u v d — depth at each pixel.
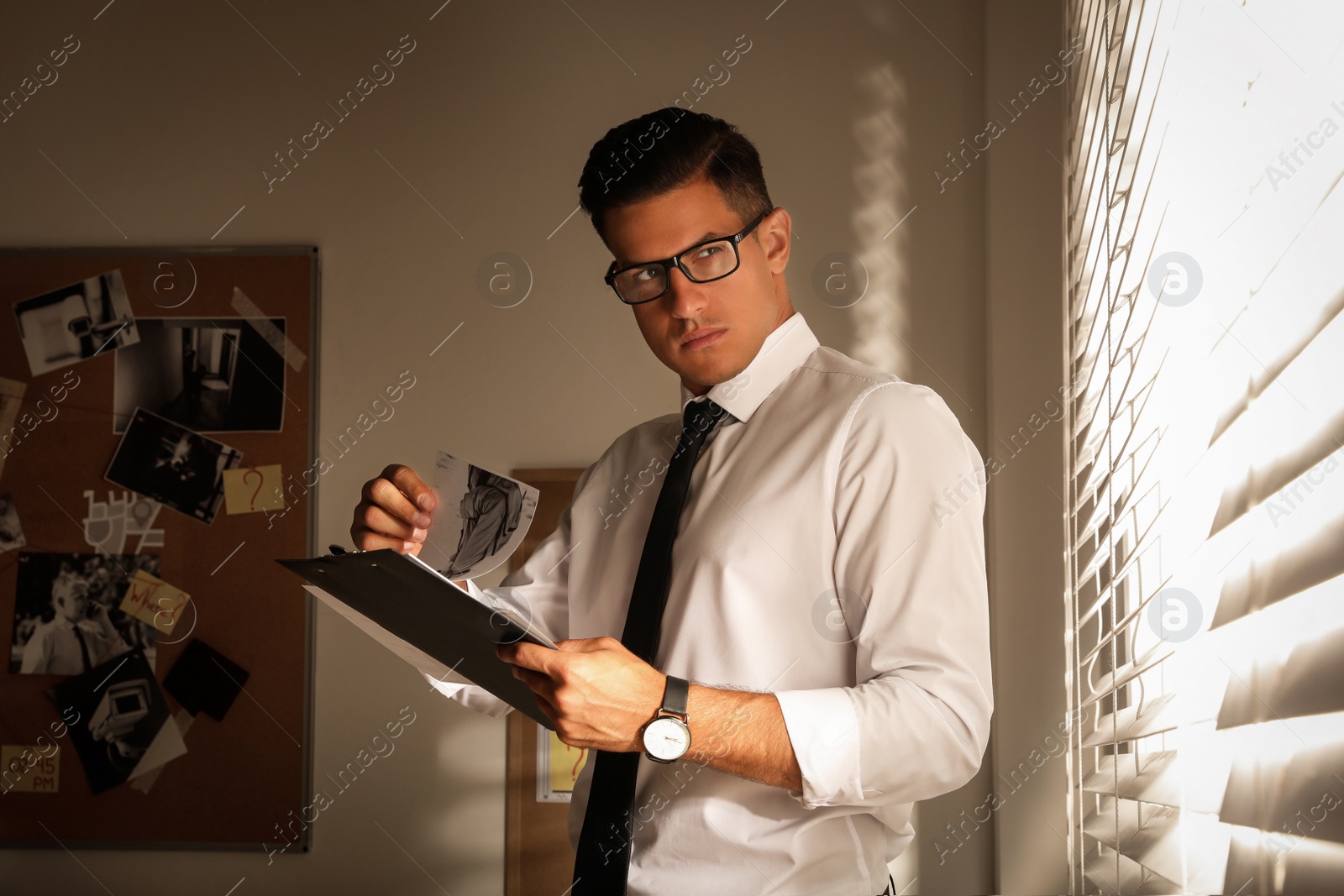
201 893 2.00
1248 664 0.80
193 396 2.10
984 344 1.92
